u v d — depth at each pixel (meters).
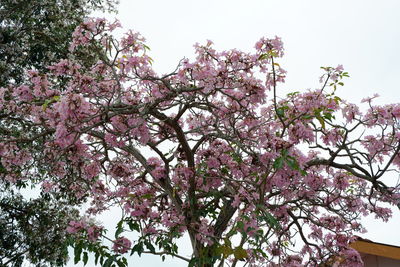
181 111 4.18
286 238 5.18
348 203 5.00
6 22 8.17
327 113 4.04
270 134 4.18
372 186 4.41
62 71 4.07
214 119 4.98
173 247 4.22
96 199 4.84
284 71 3.93
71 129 3.38
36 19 8.46
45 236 8.15
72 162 4.72
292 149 3.59
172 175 4.46
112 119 3.90
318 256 4.98
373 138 4.40
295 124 4.00
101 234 4.07
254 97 3.96
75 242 4.03
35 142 6.52
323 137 4.49
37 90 4.11
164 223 4.30
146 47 3.94
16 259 7.86
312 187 4.61
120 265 3.89
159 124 4.49
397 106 4.17
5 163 4.90
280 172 3.75
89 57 6.93
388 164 4.13
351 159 4.27
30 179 6.40
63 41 8.27
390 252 5.10
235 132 4.33
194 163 4.49
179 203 4.40
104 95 4.30
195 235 4.13
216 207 4.46
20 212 8.15
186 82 3.96
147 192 4.61
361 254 5.67
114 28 3.87
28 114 4.81
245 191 3.85
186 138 4.73
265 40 3.88
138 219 4.17
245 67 3.86
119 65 4.07
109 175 4.59
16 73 8.15
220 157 4.44
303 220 5.35
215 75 3.77
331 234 5.01
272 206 4.61
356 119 4.29
